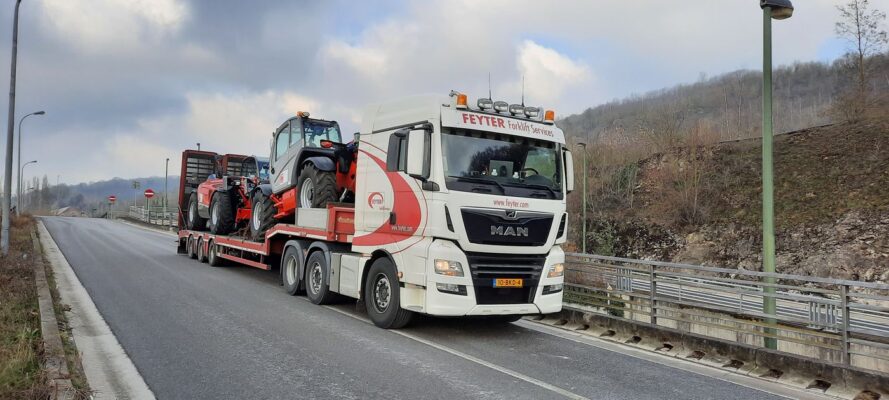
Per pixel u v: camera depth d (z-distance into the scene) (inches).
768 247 293.9
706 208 1251.2
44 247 802.2
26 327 256.1
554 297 309.3
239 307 362.3
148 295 398.6
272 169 503.2
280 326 309.7
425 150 285.6
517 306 295.7
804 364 244.2
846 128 1261.1
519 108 315.6
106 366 230.2
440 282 279.1
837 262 895.7
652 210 1362.0
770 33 299.4
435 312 278.1
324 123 463.5
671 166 1443.2
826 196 1077.8
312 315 345.1
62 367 212.7
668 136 1582.2
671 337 298.2
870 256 874.8
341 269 356.2
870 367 267.3
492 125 301.4
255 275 543.5
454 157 289.4
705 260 1108.5
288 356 249.8
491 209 288.7
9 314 284.5
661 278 336.8
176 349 257.1
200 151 776.3
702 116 2043.6
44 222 1710.1
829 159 1177.4
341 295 384.5
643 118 1879.9
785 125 1739.7
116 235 1198.3
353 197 408.5
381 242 319.9
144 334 283.7
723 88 2438.5
